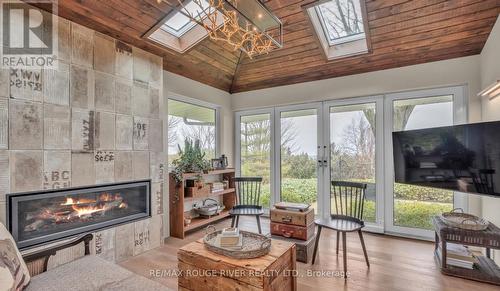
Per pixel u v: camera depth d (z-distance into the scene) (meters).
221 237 1.77
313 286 2.13
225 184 4.24
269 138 4.40
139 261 2.63
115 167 2.59
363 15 2.59
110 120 2.54
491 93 2.44
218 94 4.35
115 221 2.59
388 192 3.40
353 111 3.68
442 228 2.30
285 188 4.23
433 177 2.58
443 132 2.46
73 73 2.25
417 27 2.70
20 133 1.93
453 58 2.94
